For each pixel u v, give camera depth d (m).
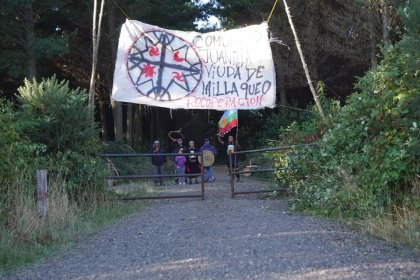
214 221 8.46
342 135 9.55
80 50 27.12
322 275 5.32
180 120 36.31
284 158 11.03
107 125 36.16
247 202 10.59
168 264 5.90
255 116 29.67
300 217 8.68
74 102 10.26
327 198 8.79
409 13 6.91
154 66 11.25
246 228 7.74
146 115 36.25
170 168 24.03
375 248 6.44
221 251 6.39
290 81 25.58
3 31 22.19
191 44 11.36
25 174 8.40
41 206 8.05
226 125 23.20
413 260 5.90
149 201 11.56
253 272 5.48
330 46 23.44
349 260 5.88
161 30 11.34
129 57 11.23
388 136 8.42
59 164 9.79
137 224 8.51
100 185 10.56
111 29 24.41
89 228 8.14
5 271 5.87
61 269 5.87
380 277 5.25
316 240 6.86
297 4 23.45
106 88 31.52
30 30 22.02
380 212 7.98
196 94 11.22
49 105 10.05
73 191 9.99
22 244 6.88
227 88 11.27
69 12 24.75
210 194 12.62
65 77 29.86
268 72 11.32
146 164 22.39
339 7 22.58
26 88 10.34
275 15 24.17
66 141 10.12
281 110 26.19
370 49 22.38
